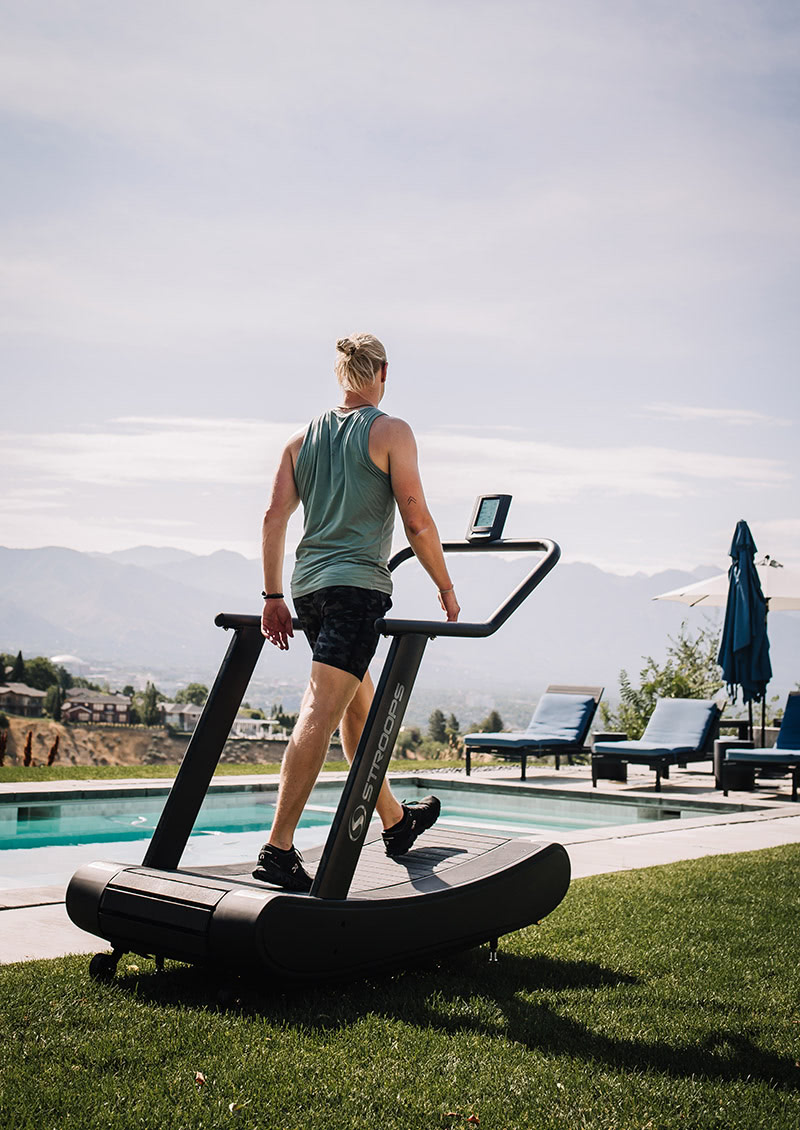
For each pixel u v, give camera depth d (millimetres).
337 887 2717
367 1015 2598
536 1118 2023
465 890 3082
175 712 98438
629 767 12891
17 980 2762
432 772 11445
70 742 62000
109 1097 2033
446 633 2854
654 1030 2570
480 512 3416
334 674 2918
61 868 5715
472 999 2789
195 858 6238
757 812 7988
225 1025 2463
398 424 3025
